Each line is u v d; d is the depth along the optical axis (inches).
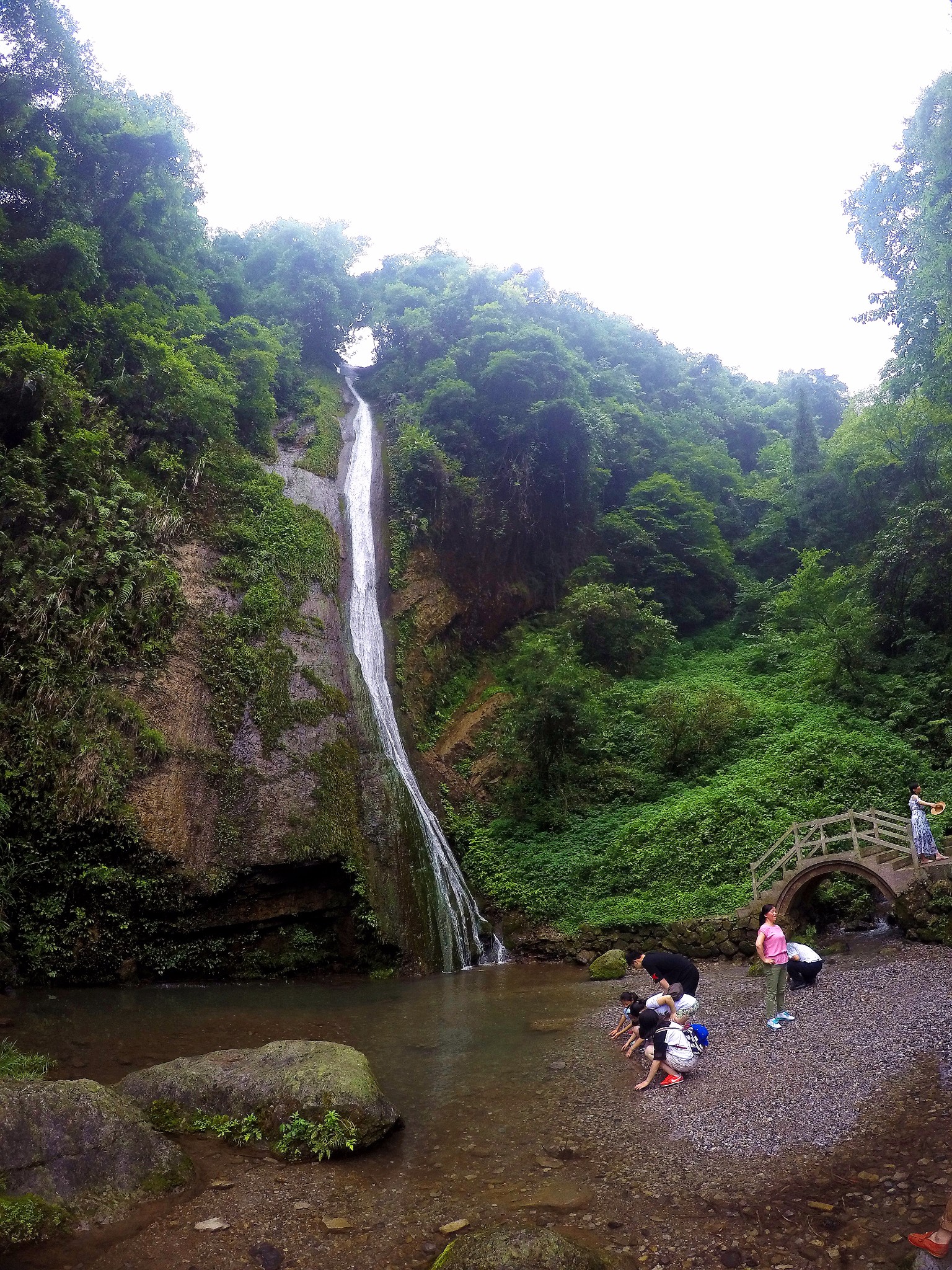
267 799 676.7
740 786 755.4
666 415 1800.0
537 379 1357.0
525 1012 478.0
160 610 724.7
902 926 522.6
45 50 912.3
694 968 377.4
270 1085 285.6
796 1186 227.1
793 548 1403.8
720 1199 224.1
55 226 867.4
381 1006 507.8
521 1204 229.3
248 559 897.5
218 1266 199.6
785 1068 323.6
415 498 1194.6
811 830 595.2
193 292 1181.1
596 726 904.3
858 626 908.6
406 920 679.1
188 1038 413.4
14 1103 227.3
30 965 531.8
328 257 1811.0
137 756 618.5
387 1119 282.5
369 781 776.9
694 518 1419.8
